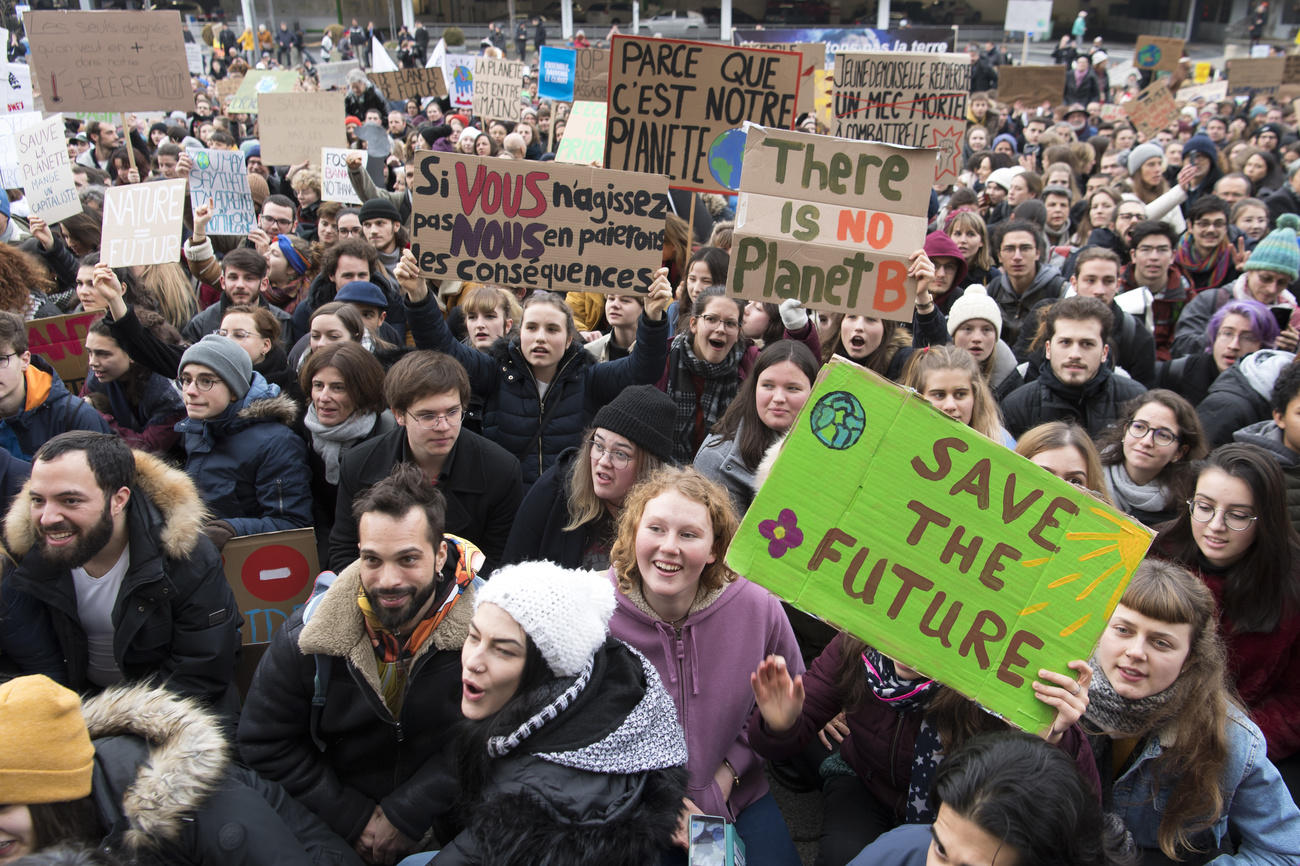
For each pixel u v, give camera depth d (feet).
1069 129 44.06
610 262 15.01
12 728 6.20
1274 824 8.08
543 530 11.75
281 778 8.96
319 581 10.23
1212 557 9.77
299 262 21.86
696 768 8.86
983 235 21.53
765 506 7.59
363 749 9.09
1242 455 9.57
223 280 18.71
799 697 8.39
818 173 13.80
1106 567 7.29
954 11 151.02
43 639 9.78
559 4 150.20
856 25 148.87
